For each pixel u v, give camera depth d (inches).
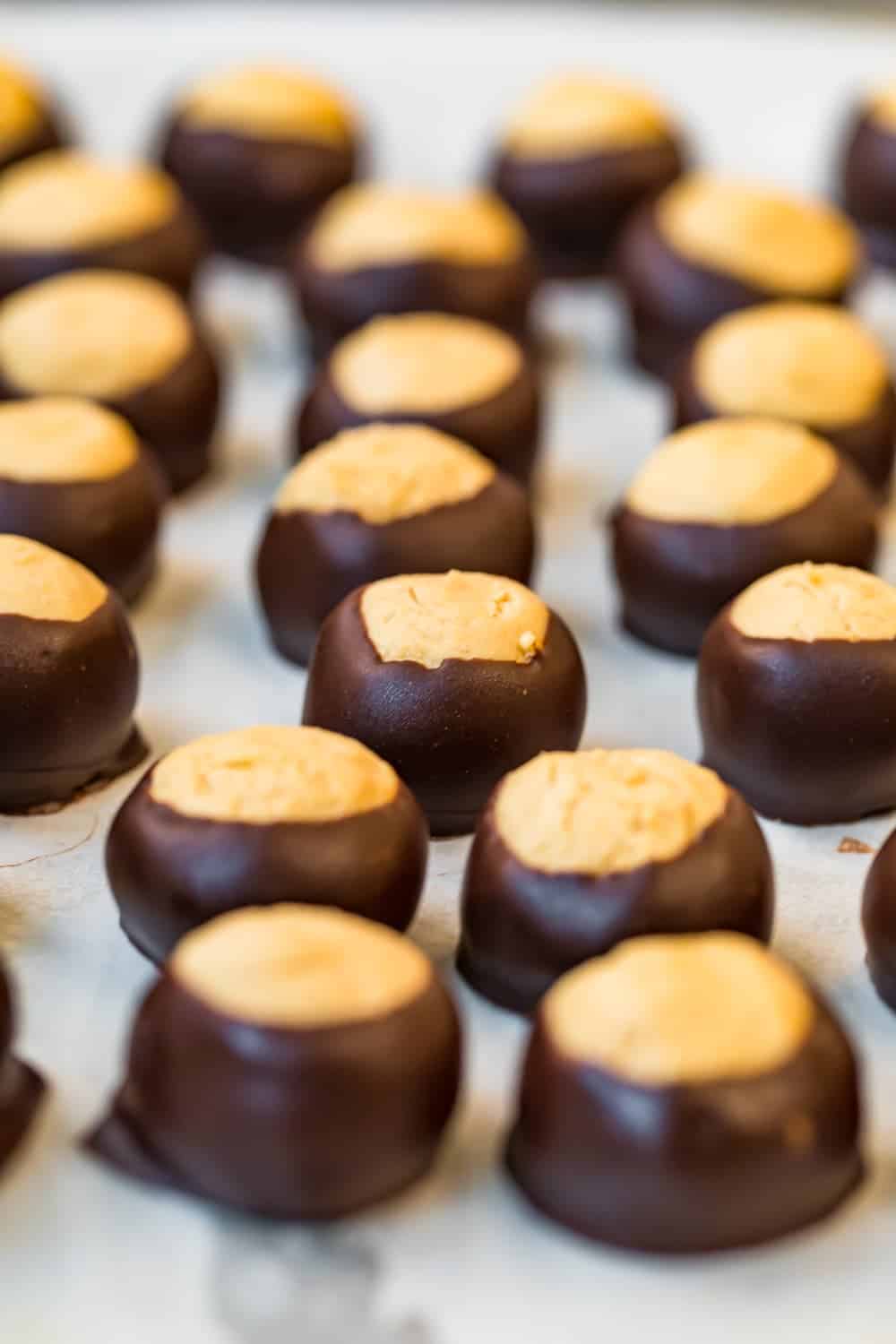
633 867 13.3
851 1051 12.6
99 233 18.6
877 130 20.4
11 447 16.0
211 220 20.2
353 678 14.6
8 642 14.5
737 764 14.9
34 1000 13.6
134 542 16.2
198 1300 12.3
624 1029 12.3
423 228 18.5
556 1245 12.5
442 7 23.8
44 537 15.8
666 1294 12.4
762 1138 12.3
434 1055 12.5
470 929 13.6
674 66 22.4
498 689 14.5
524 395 17.2
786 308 18.1
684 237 18.7
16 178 19.9
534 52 22.5
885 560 16.9
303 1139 12.3
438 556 15.7
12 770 14.6
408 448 16.0
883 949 13.6
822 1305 12.4
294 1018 12.3
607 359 19.4
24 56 22.0
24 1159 12.8
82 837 14.6
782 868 14.6
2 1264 12.4
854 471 16.4
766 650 14.7
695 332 18.6
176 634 16.2
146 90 22.0
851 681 14.6
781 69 22.5
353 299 18.4
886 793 14.9
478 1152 12.9
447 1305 12.3
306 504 15.8
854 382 17.2
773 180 21.6
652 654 16.2
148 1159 12.6
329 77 22.1
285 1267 12.4
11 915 14.1
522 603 14.8
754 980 12.5
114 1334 12.2
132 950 13.9
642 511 16.1
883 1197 12.7
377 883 13.4
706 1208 12.3
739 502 15.9
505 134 20.6
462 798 14.6
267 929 12.6
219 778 13.5
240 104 20.1
